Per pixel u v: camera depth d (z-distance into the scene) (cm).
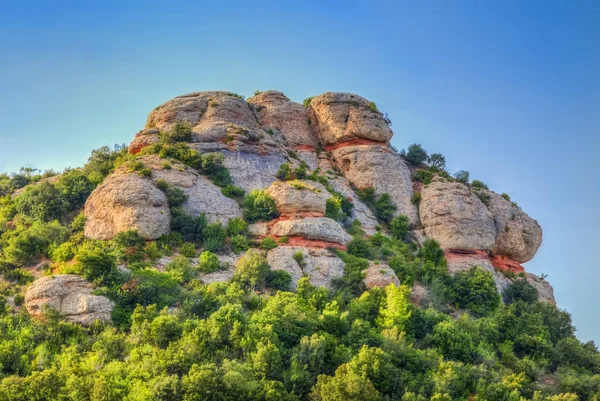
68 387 4334
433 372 5144
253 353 4762
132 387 4384
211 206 7431
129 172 7481
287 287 6372
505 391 5053
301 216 7300
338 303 6034
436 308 6894
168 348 4784
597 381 5481
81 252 5969
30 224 7581
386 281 6612
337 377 4522
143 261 6381
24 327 5347
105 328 5356
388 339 5406
